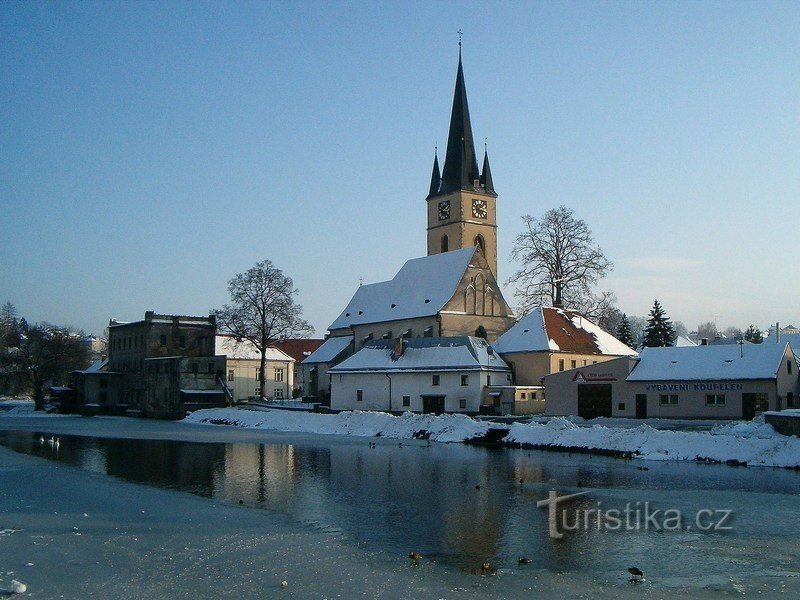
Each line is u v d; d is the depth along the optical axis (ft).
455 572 85.87
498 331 396.98
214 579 82.94
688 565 88.69
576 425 224.12
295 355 618.85
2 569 86.17
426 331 385.29
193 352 475.72
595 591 79.10
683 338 504.43
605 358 348.59
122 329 490.49
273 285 417.69
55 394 518.37
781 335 420.77
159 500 131.03
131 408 467.11
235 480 155.43
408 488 143.23
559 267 372.17
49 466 180.96
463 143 494.18
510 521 112.37
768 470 164.55
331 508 123.13
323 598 76.79
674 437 193.16
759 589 79.92
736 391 252.62
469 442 237.25
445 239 499.10
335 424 293.02
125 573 84.99
